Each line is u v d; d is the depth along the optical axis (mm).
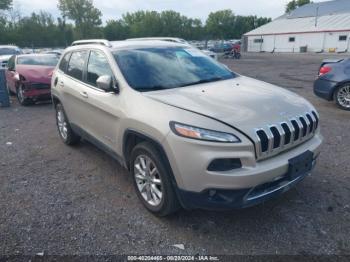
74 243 2932
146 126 3014
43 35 70312
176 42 4824
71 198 3752
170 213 3170
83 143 5734
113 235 3035
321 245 2814
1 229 3166
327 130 5984
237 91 3439
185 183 2779
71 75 4922
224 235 2996
